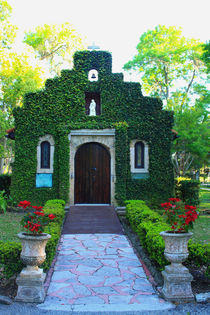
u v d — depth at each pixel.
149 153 14.52
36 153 14.20
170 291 5.18
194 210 5.40
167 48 29.69
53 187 14.05
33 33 32.91
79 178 14.23
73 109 14.34
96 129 13.89
